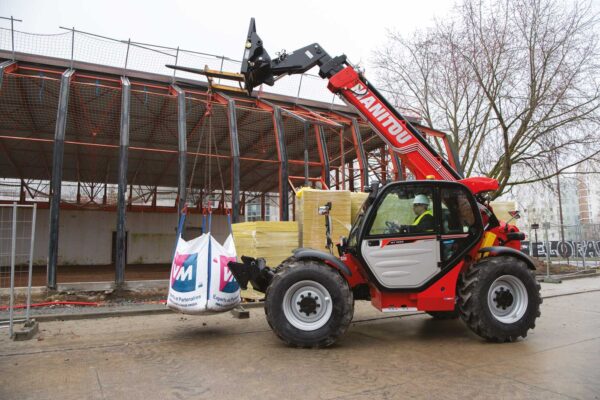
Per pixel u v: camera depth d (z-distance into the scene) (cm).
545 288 1099
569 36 1517
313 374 400
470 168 1756
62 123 1066
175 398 341
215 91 1388
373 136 1767
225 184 2619
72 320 694
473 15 1588
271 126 1639
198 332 595
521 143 1667
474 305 512
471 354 469
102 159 2056
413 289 524
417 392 349
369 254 525
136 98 1376
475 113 1716
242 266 540
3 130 1656
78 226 2066
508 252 542
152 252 2170
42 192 2403
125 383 378
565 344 512
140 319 700
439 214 539
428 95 1825
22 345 522
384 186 552
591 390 351
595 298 919
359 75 629
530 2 1521
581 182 1883
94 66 1304
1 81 1099
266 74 652
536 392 347
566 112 1526
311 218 864
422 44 1712
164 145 1889
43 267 1884
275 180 2509
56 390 361
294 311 507
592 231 1708
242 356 466
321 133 1422
